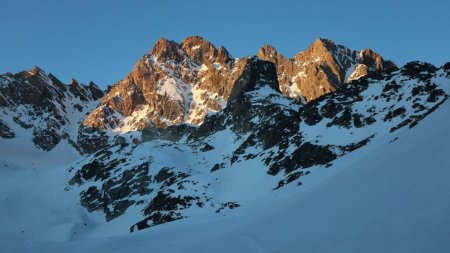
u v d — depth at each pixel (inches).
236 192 4141.2
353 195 1320.1
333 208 1314.0
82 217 4763.8
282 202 2021.4
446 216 887.7
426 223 911.0
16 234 4183.1
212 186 4360.2
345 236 1066.1
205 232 1891.0
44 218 4793.3
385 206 1089.4
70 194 5270.7
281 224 1422.2
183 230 2070.6
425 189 1045.2
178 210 3954.2
